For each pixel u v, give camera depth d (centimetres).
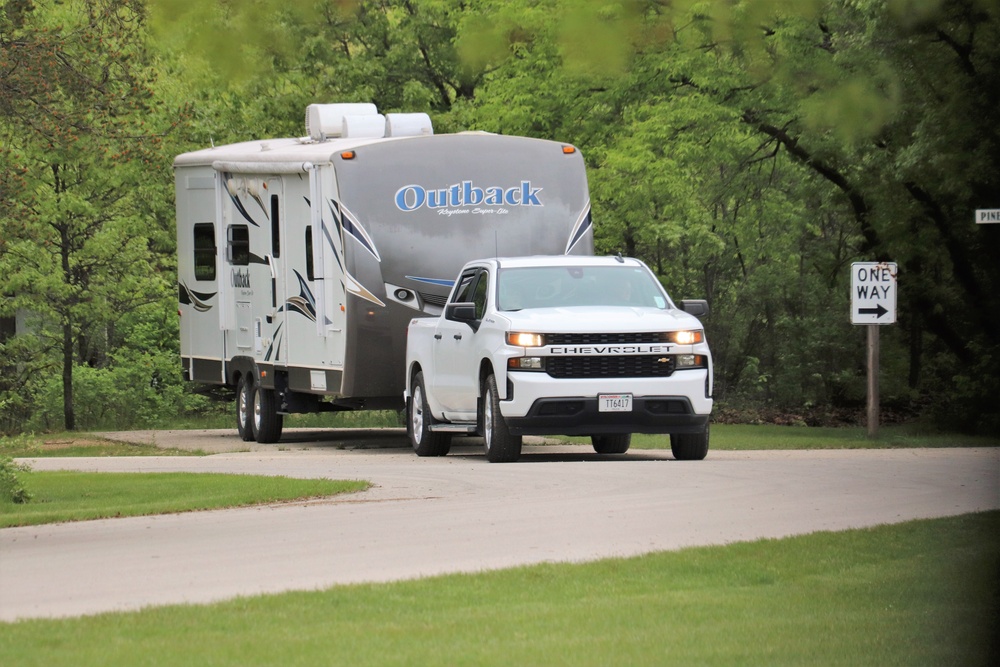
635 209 7244
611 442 4478
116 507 3003
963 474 3359
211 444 5375
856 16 5584
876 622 1781
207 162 5566
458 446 4991
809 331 7581
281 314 5066
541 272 4091
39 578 2133
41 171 6356
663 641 1683
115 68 4709
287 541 2459
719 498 2936
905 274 6353
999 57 5331
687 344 3806
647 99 6906
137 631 1733
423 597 1938
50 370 7425
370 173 4641
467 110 7688
